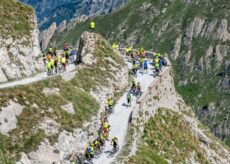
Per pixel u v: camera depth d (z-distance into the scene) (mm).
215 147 80625
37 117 46188
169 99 80312
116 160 50094
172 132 68562
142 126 61188
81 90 58688
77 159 48469
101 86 64562
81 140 50688
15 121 44062
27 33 62156
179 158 62375
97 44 72688
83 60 67875
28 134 44094
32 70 60406
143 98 64250
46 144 44844
